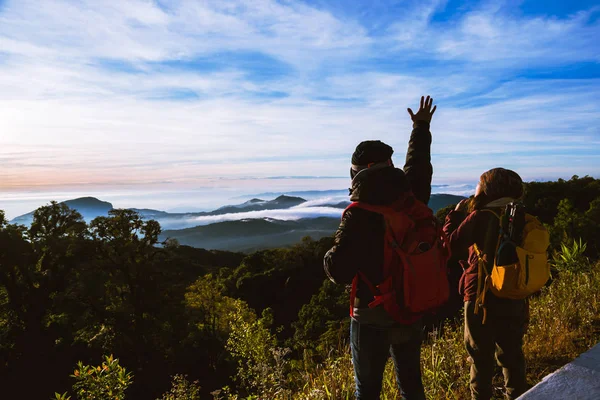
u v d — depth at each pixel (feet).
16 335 103.40
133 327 108.58
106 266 111.34
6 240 106.01
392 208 5.63
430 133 7.44
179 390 21.15
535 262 6.89
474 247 7.60
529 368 11.05
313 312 140.05
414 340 6.32
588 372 4.71
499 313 7.32
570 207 82.64
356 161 6.11
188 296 124.36
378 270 5.71
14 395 87.61
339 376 10.60
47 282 108.06
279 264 265.54
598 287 16.19
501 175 7.31
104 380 13.71
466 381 10.00
